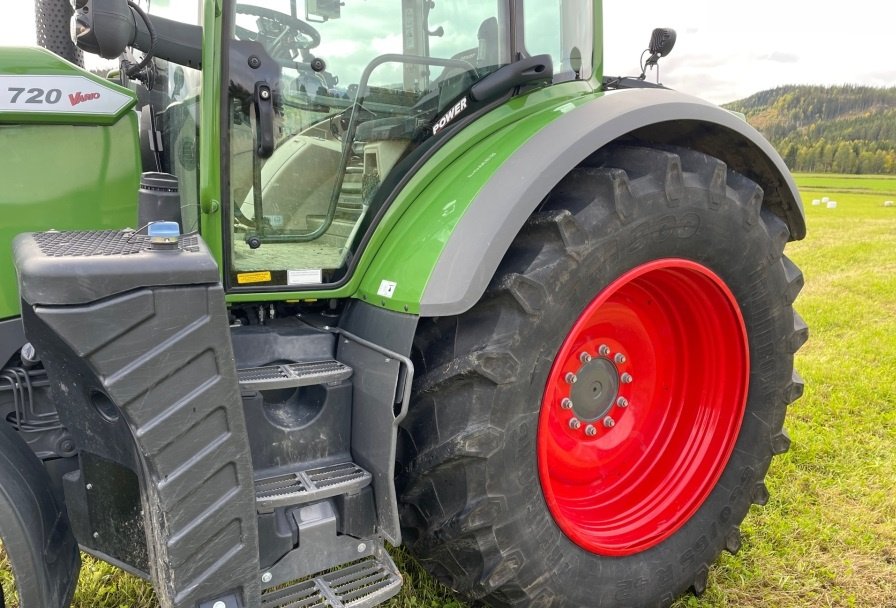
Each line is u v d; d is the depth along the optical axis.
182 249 1.45
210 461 1.48
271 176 1.92
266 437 1.77
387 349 1.77
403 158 2.05
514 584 1.92
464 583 1.96
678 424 2.48
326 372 1.83
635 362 2.39
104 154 1.84
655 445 2.48
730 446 2.38
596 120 1.90
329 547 1.80
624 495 2.40
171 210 1.67
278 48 1.87
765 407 2.43
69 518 1.73
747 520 2.79
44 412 1.81
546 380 1.85
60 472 1.83
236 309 2.03
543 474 1.91
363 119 1.99
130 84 2.51
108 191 1.86
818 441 3.40
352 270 1.94
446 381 1.76
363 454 1.84
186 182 2.05
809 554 2.59
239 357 1.85
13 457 1.60
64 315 1.28
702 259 2.11
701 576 2.38
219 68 1.70
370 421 1.80
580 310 1.87
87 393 1.52
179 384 1.41
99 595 2.22
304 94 1.92
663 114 1.99
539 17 2.23
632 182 1.90
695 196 1.99
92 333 1.31
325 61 1.92
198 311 1.40
